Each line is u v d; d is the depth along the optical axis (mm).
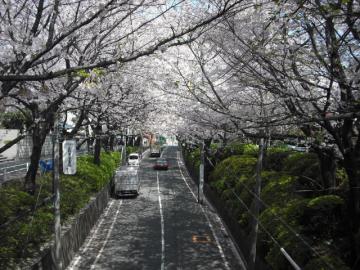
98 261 14320
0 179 18469
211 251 15773
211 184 26266
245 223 15625
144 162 56469
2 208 12133
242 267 13992
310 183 14281
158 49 6289
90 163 25094
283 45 7836
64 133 17969
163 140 96688
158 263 14297
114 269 13578
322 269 8633
